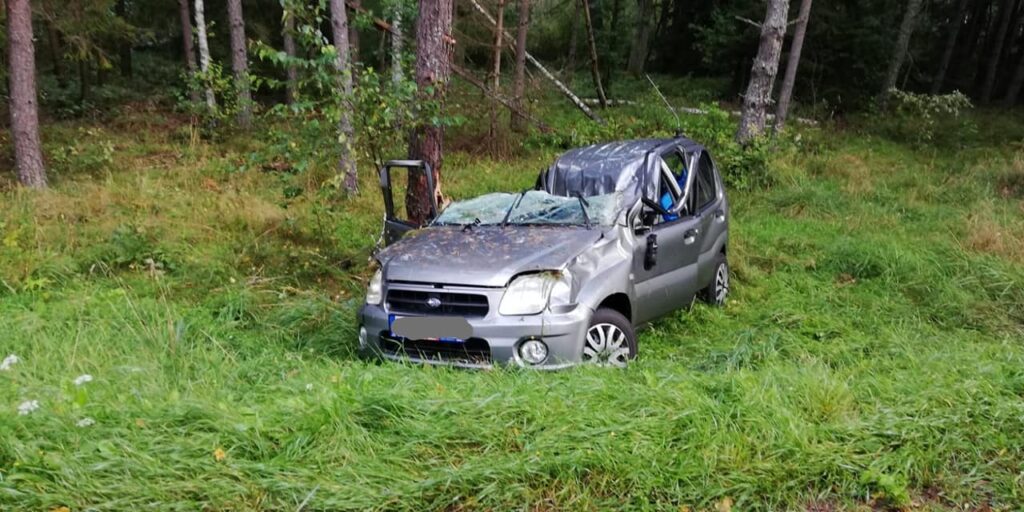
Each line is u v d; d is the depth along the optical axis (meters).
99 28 14.83
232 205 9.22
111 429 3.13
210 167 11.97
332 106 6.96
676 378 3.92
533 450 3.04
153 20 19.34
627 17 27.41
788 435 3.17
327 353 5.29
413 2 13.66
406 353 4.50
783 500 2.88
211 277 6.98
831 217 10.25
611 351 4.68
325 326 5.85
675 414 3.33
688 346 5.57
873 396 3.70
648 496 2.85
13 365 4.29
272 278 7.12
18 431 3.04
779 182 11.86
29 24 10.14
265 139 14.01
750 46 19.53
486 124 14.68
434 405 3.41
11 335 4.99
